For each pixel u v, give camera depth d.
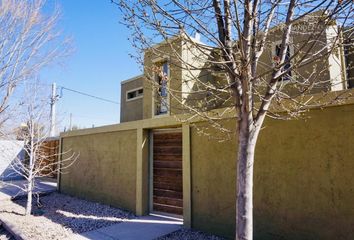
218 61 3.45
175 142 8.29
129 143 9.34
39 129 10.15
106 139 10.45
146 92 11.86
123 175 9.45
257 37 3.42
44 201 11.09
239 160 3.32
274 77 3.31
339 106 4.78
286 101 5.03
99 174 10.62
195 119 6.94
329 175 4.81
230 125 6.29
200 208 6.81
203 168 6.84
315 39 3.23
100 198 10.42
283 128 5.46
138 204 8.60
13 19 6.13
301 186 5.13
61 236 6.61
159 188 8.59
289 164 5.32
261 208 5.62
